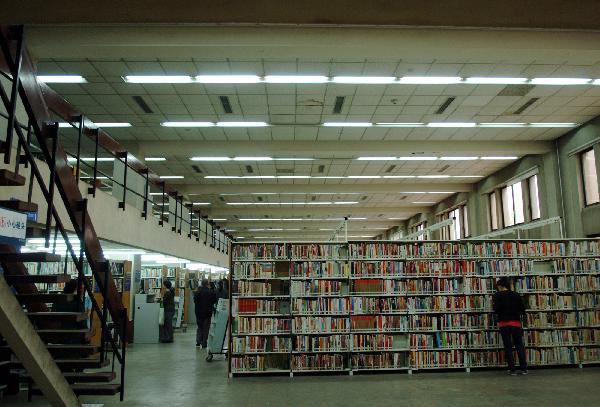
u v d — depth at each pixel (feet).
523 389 20.57
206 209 76.79
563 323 26.32
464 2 19.48
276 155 43.09
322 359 24.48
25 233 13.26
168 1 19.07
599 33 23.84
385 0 19.58
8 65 11.33
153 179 35.83
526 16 20.94
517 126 38.50
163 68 27.37
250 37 23.16
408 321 25.26
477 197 59.41
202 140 41.42
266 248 25.52
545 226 42.88
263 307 24.84
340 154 43.32
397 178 56.95
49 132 13.34
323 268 25.54
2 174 10.91
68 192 15.05
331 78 28.84
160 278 50.21
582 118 36.91
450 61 26.76
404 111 34.68
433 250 26.35
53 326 19.79
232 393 20.18
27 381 18.26
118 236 28.50
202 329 35.04
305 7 19.49
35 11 19.51
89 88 30.12
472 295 26.03
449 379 23.00
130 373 24.93
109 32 23.11
